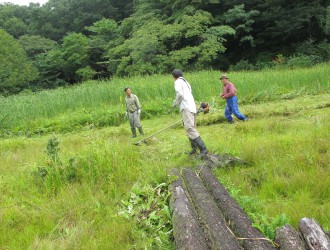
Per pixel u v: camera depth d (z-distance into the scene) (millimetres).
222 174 6184
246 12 32750
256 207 4703
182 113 7238
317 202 4863
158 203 4934
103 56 36375
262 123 9578
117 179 6176
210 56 28625
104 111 13867
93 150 7176
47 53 40094
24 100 17000
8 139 12375
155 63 28969
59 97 16219
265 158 6598
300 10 30641
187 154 7418
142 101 14914
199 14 29469
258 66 29953
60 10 49656
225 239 3600
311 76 15367
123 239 4215
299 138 7477
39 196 5980
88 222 4730
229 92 10641
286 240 3525
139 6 35969
